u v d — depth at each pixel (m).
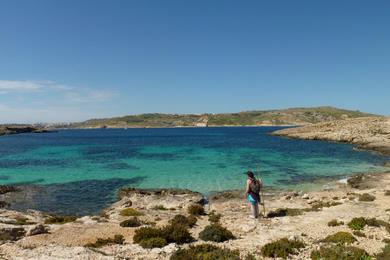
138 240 15.34
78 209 30.78
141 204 30.67
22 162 64.00
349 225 16.98
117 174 49.44
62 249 13.48
